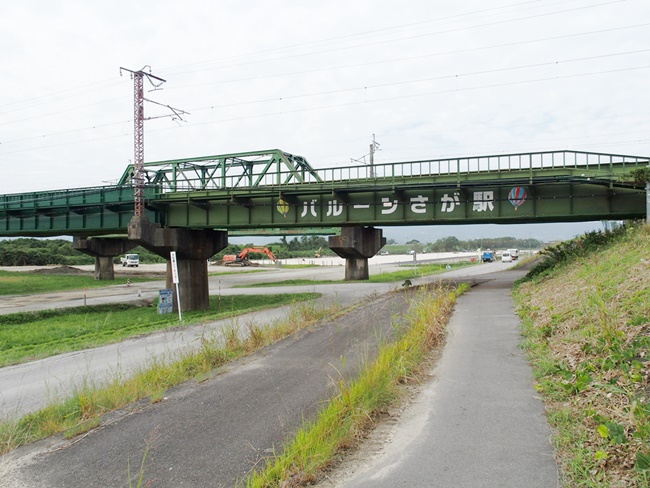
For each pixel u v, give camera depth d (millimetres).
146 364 14250
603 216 27016
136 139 33688
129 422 8516
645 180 23141
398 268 76062
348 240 50594
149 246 35219
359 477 5719
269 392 9656
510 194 28250
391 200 31000
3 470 6930
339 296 34750
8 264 102125
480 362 10203
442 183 28562
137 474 6539
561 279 19125
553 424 6578
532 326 12711
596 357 8078
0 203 44500
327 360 11922
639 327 8312
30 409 10844
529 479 5262
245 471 6391
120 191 38781
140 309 36938
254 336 14703
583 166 26359
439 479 5477
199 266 38031
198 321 24328
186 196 34469
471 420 7070
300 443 6258
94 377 13602
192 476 6367
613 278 13023
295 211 33469
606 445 5492
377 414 7594
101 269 70562
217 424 8125
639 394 6289
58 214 43656
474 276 47719
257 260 125125
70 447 7602
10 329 27781
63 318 32531
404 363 9641
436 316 14281
